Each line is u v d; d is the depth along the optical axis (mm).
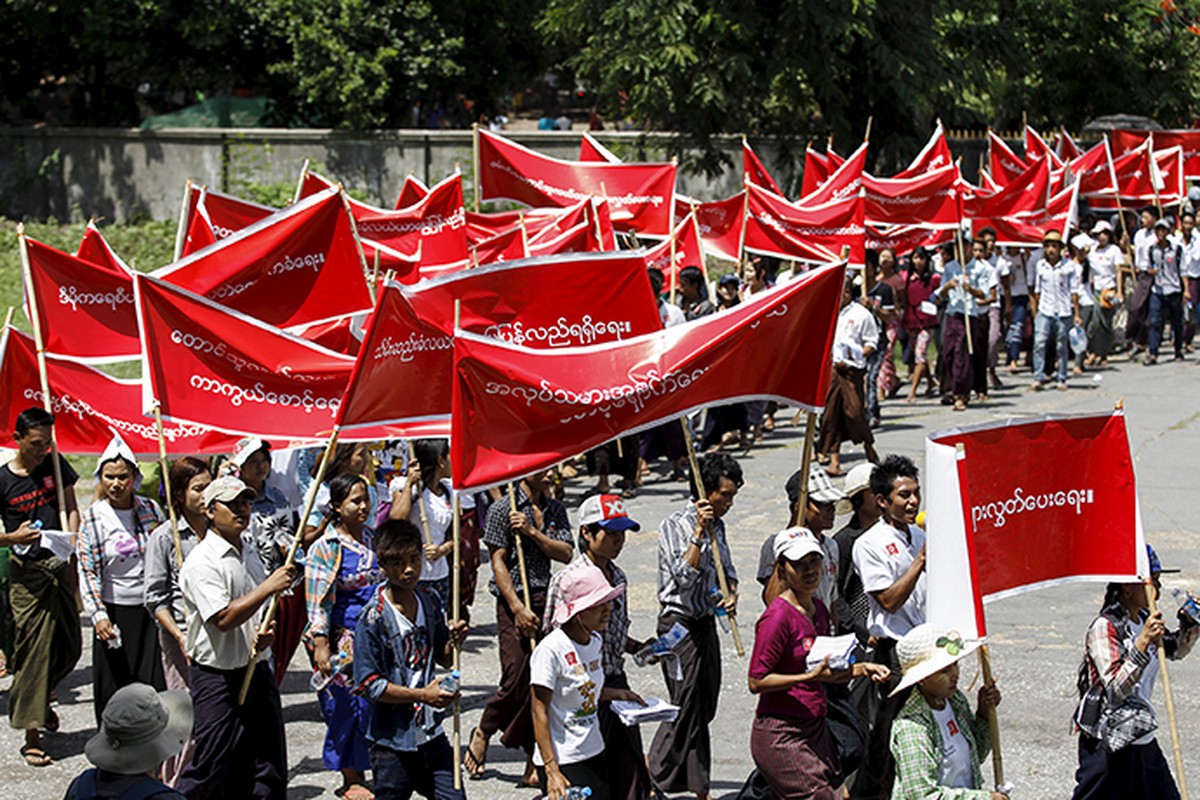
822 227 18062
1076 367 22547
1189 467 16391
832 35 26469
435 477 9672
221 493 7355
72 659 9133
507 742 8312
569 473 16797
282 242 9992
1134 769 6918
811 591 6918
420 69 33656
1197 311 24484
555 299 8672
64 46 36469
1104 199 25219
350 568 8211
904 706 6184
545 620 7176
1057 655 10477
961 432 6668
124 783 5461
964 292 19688
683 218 19172
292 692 10156
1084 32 33625
